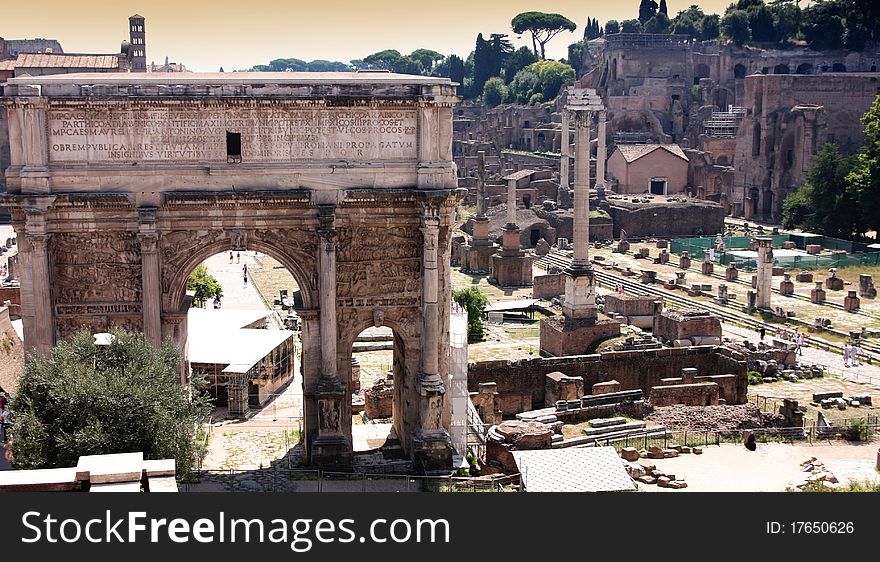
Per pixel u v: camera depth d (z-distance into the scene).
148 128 49.44
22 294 49.66
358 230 52.00
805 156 181.12
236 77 53.34
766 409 71.06
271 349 68.19
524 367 71.56
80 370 42.12
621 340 87.75
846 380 81.12
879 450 56.59
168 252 50.62
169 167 49.62
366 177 51.06
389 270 52.66
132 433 40.94
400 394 56.59
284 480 50.31
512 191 136.50
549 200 174.12
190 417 44.91
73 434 40.12
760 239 108.00
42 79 49.50
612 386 70.38
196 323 75.12
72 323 50.81
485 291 123.81
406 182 51.47
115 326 48.81
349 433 53.53
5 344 63.59
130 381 42.50
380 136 51.06
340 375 53.22
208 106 49.44
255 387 65.44
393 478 51.38
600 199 177.50
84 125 49.09
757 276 109.75
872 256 134.00
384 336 90.12
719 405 68.88
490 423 66.44
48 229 49.59
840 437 63.00
